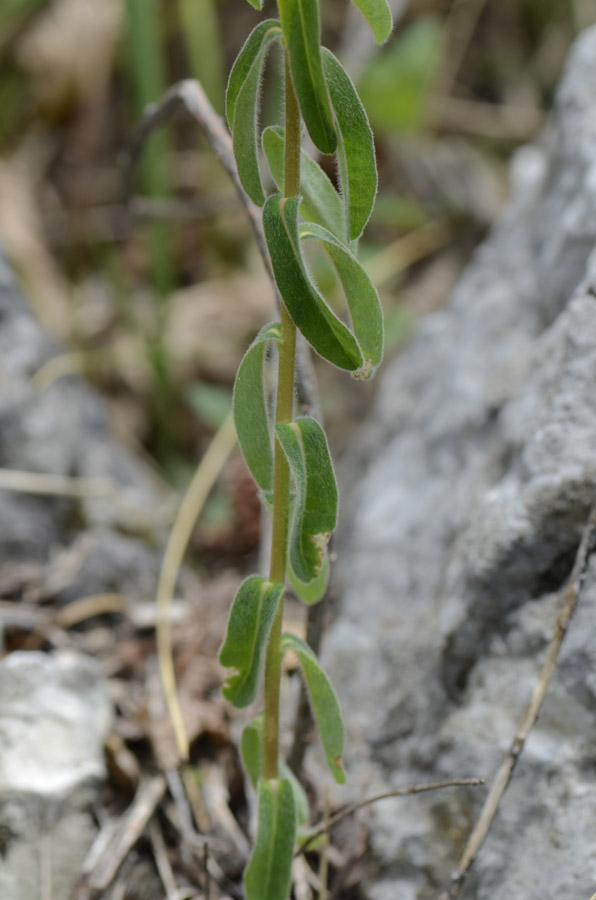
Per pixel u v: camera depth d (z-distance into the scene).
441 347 0.57
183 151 0.96
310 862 0.46
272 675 0.40
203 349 0.85
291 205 0.37
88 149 0.97
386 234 0.94
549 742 0.42
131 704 0.50
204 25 0.84
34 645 0.52
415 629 0.47
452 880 0.41
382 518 0.51
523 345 0.50
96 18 1.00
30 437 0.60
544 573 0.43
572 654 0.42
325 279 0.77
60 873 0.46
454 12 1.01
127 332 0.86
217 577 0.59
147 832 0.47
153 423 0.81
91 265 0.94
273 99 0.86
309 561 0.38
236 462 0.62
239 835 0.47
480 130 0.98
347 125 0.37
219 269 0.92
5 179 0.95
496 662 0.44
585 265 0.48
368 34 0.85
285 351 0.38
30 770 0.47
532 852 0.42
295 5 0.36
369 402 0.79
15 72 1.00
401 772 0.45
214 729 0.49
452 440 0.51
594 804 0.41
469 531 0.45
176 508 0.67
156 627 0.53
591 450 0.43
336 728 0.40
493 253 0.57
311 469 0.38
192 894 0.46
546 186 0.52
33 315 0.67
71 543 0.58
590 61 0.52
